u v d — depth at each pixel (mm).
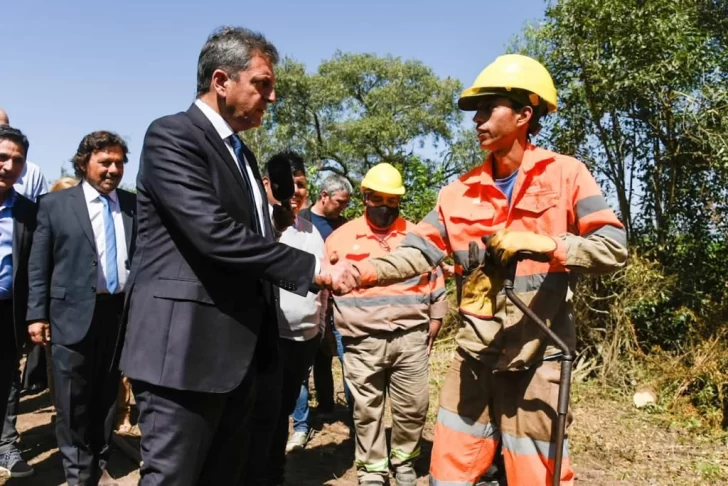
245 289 2361
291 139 29797
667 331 7086
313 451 4816
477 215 2582
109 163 3732
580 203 2414
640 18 7090
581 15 7328
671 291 6969
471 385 2602
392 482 4281
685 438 5281
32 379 5891
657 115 7348
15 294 3756
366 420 3961
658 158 7484
